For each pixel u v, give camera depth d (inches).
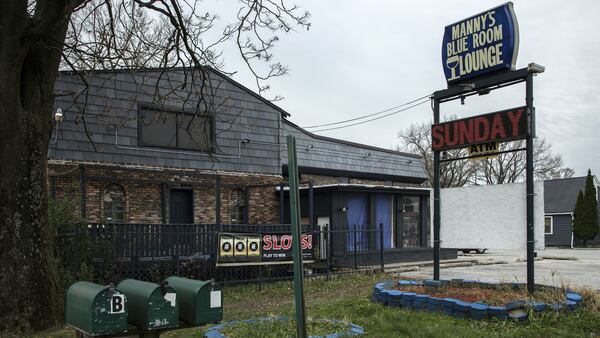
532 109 338.0
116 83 630.5
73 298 192.1
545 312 295.6
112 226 440.8
